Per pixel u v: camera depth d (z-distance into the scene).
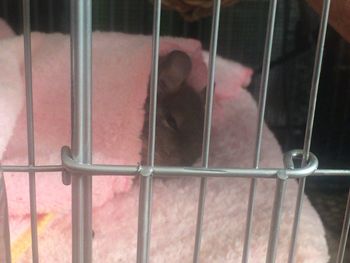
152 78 0.16
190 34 0.35
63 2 0.32
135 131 0.23
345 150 0.34
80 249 0.17
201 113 0.25
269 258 0.18
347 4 0.21
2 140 0.20
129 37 0.25
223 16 0.35
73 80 0.15
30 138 0.17
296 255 0.22
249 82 0.31
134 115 0.23
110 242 0.22
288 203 0.24
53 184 0.21
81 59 0.15
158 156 0.25
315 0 0.23
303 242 0.22
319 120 0.35
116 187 0.24
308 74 0.35
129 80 0.24
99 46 0.24
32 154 0.17
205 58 0.28
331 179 0.32
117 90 0.23
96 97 0.23
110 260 0.22
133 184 0.25
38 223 0.22
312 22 0.35
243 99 0.29
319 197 0.31
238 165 0.26
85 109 0.16
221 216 0.24
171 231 0.23
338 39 0.34
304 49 0.35
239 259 0.22
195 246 0.18
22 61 0.23
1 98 0.20
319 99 0.35
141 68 0.24
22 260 0.21
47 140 0.22
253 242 0.22
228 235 0.23
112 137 0.23
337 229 0.28
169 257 0.22
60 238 0.22
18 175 0.21
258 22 0.35
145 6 0.35
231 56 0.36
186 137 0.25
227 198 0.24
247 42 0.36
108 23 0.35
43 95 0.23
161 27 0.35
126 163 0.23
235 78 0.28
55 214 0.22
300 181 0.18
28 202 0.21
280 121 0.35
